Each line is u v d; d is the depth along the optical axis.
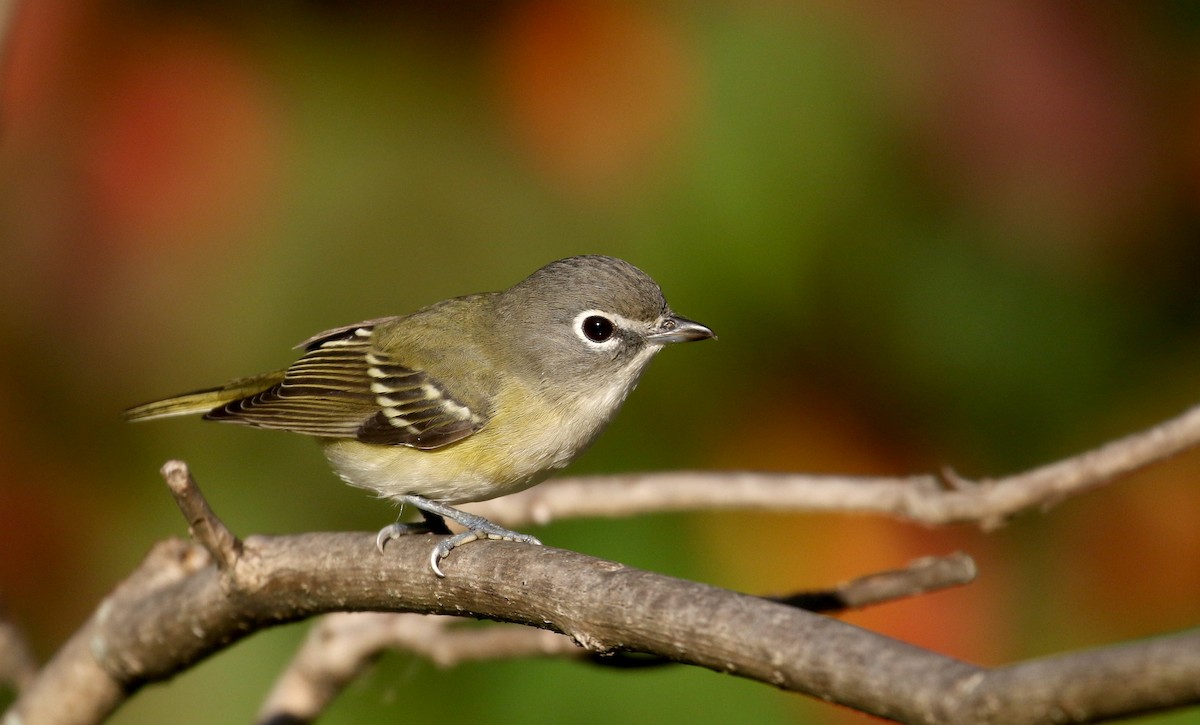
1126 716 4.29
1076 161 10.76
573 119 10.97
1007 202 10.87
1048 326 11.41
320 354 10.77
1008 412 11.41
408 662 11.46
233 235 10.84
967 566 8.24
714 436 11.38
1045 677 4.44
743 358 11.26
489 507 10.81
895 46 10.80
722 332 11.16
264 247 10.89
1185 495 11.05
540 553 6.76
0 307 10.66
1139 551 11.05
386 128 11.27
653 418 11.43
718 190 10.80
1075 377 11.45
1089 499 11.17
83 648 9.22
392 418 10.28
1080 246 11.09
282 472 11.68
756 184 10.79
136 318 10.78
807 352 11.27
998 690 4.57
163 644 8.69
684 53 10.92
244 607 8.13
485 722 10.89
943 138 10.78
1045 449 11.41
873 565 10.67
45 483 11.06
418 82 11.39
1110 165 10.80
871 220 11.00
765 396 11.32
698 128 10.83
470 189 11.25
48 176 10.60
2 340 10.76
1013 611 10.79
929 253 11.21
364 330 10.87
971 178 10.84
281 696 10.24
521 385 10.27
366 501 11.77
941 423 11.36
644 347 10.31
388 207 11.07
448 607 7.28
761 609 5.59
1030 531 11.07
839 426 11.30
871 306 11.21
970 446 11.38
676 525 11.03
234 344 10.98
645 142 10.89
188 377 11.04
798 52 10.85
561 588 6.42
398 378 10.41
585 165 10.95
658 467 11.41
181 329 10.88
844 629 5.29
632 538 10.95
